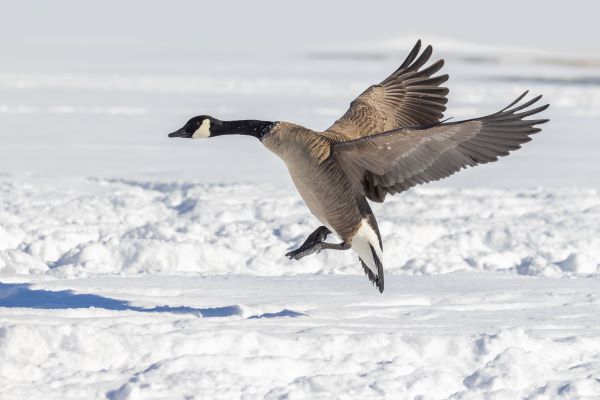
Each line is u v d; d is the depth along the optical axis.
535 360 8.31
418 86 9.95
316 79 71.69
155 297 11.00
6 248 14.09
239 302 10.88
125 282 11.90
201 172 24.70
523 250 14.38
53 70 78.56
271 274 13.23
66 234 14.75
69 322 9.03
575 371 8.31
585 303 11.10
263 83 65.38
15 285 11.38
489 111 44.97
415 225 15.81
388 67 95.12
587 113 45.75
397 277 12.73
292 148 9.16
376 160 9.02
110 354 8.11
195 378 7.58
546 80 73.88
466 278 12.71
